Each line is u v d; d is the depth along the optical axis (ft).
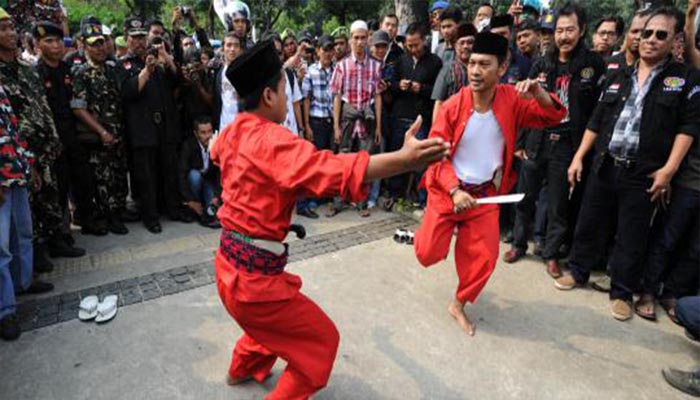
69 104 13.20
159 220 16.05
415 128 4.91
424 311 10.34
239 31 15.37
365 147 16.34
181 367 8.41
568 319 10.26
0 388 7.83
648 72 9.54
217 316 10.02
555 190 11.79
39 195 11.75
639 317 10.43
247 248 5.96
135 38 14.70
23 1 20.48
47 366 8.39
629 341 9.52
